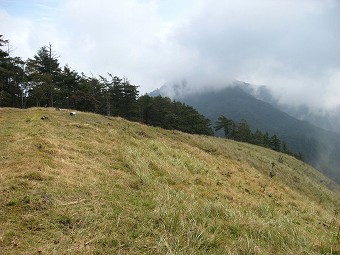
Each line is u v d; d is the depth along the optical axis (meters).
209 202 9.42
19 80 52.34
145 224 6.44
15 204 6.34
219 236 6.56
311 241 7.18
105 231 5.82
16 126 15.98
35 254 4.76
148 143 20.08
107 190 8.31
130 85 62.94
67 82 56.69
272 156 56.28
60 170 9.03
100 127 22.19
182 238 6.05
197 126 75.06
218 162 23.86
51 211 6.29
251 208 11.25
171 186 11.13
